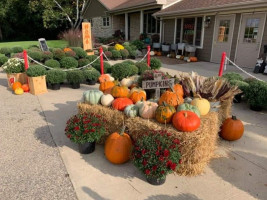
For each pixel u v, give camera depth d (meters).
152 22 16.70
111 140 2.93
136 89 3.69
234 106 5.24
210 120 2.98
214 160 3.09
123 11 17.62
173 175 2.79
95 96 3.58
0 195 2.45
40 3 23.89
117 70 6.88
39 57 9.49
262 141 3.62
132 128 3.02
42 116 4.62
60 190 2.53
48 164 2.99
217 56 11.26
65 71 6.80
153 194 2.47
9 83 6.71
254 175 2.79
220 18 10.73
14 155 3.20
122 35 19.06
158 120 2.91
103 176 2.75
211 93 3.36
